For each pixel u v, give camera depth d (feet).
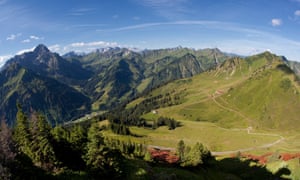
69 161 158.81
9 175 103.04
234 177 274.98
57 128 170.09
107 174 147.84
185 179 207.51
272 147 562.25
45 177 125.49
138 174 168.76
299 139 645.10
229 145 625.82
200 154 310.45
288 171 233.76
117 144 334.24
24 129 147.13
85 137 174.19
